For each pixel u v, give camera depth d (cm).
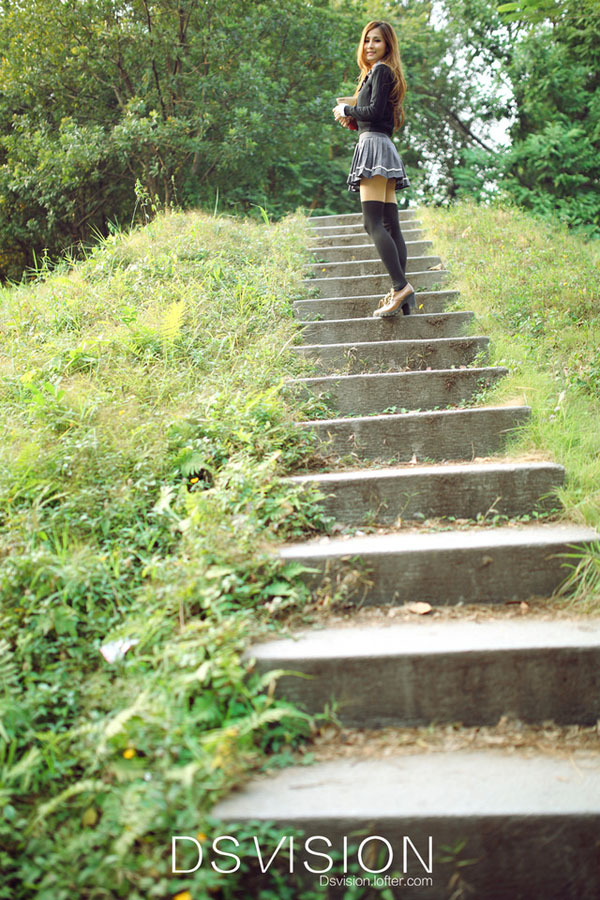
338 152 1292
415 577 245
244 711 195
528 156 1051
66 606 223
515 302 488
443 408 371
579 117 1098
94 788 169
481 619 231
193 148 916
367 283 543
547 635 214
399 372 410
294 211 1107
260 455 306
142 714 181
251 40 952
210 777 172
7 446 305
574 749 193
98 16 891
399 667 206
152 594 224
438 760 189
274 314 469
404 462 327
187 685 193
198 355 395
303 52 1017
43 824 166
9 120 958
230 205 1032
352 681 206
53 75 917
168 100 959
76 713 197
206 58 937
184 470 288
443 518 283
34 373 371
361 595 244
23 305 497
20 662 213
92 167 923
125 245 591
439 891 168
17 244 1049
